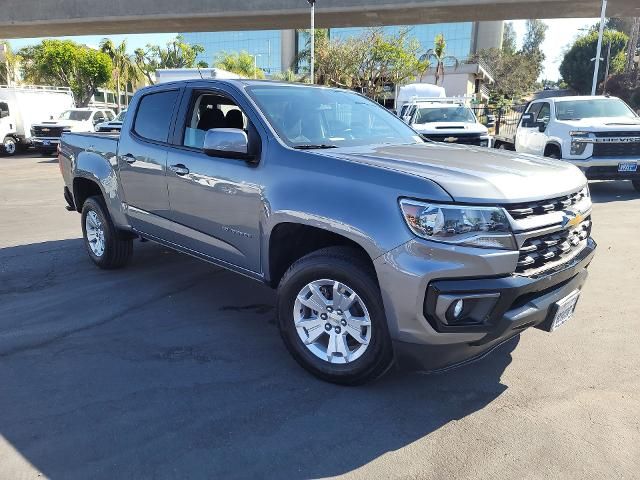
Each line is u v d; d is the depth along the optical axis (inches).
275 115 156.3
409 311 116.8
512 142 534.3
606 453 111.0
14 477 104.1
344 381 134.8
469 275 113.7
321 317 137.2
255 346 160.7
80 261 249.6
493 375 143.3
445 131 514.3
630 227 310.8
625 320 178.4
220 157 154.9
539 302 122.7
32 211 385.1
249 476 104.8
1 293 205.8
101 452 111.6
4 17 1061.1
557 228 125.5
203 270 233.8
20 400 130.9
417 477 104.7
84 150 224.4
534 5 908.0
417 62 1475.1
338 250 132.4
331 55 1381.6
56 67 1851.6
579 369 146.0
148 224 194.7
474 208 114.1
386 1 917.8
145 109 195.5
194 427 120.0
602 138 398.6
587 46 2513.5
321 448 113.2
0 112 894.4
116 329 172.6
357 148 152.4
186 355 154.7
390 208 119.6
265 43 3649.1
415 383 139.0
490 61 2635.3
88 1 1021.2
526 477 104.3
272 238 144.4
